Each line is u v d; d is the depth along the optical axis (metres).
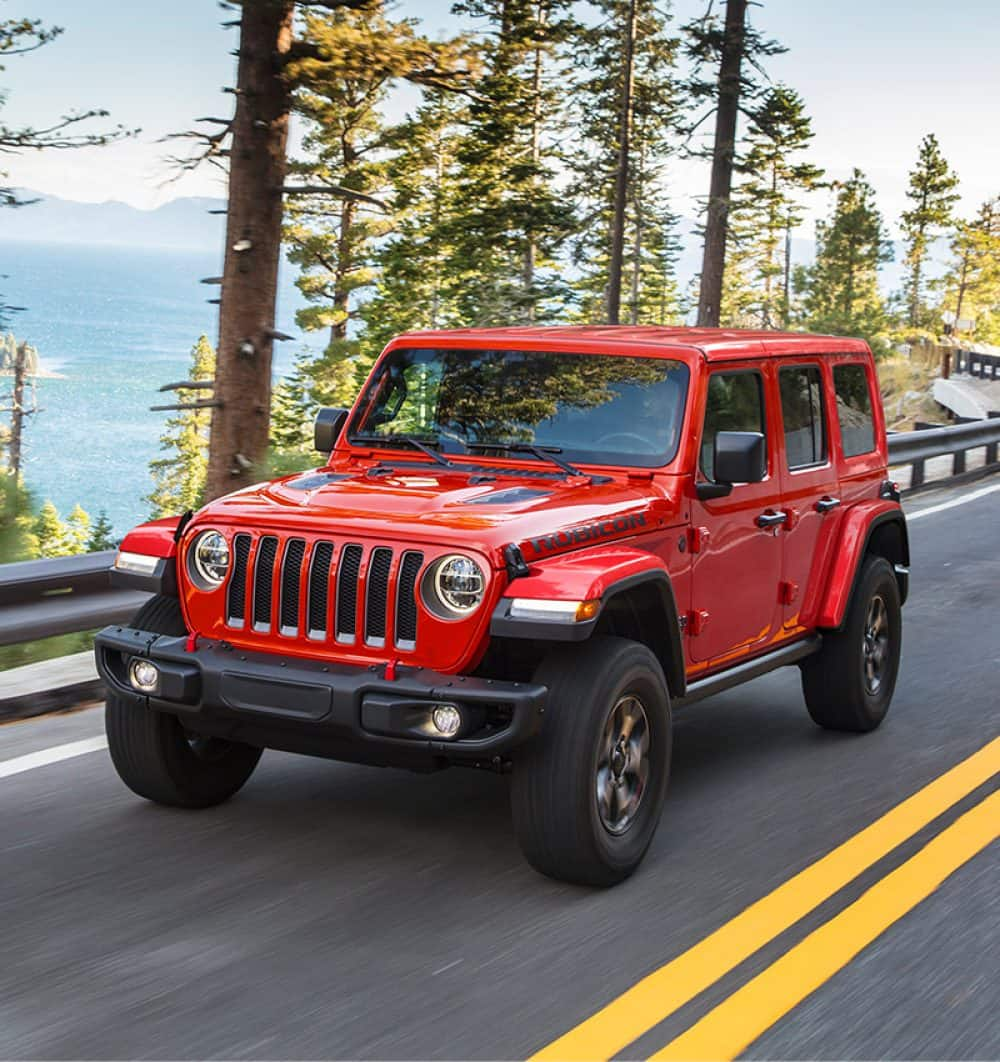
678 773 6.30
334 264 46.41
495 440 5.77
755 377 6.11
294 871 4.93
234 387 12.23
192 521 5.07
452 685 4.50
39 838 5.21
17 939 4.30
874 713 7.03
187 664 4.87
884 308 81.38
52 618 7.12
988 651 8.98
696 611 5.59
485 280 25.72
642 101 39.94
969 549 13.08
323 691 4.57
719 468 5.25
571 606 4.46
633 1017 3.81
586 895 4.76
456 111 41.12
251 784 5.92
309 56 11.57
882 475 7.44
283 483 5.43
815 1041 3.70
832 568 6.72
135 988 3.96
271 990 3.96
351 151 43.91
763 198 68.69
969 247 101.50
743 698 7.79
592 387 5.75
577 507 5.04
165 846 5.16
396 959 4.19
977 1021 3.84
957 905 4.71
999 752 6.66
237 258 12.07
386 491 5.18
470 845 5.24
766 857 5.18
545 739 4.63
